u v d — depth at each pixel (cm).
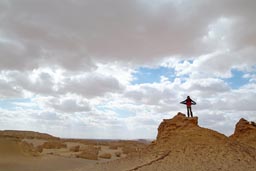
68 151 6862
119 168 2584
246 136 3425
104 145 10050
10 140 5325
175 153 2630
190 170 2181
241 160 2356
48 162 4547
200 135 2820
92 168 2912
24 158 4759
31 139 10406
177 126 3030
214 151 2525
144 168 2336
